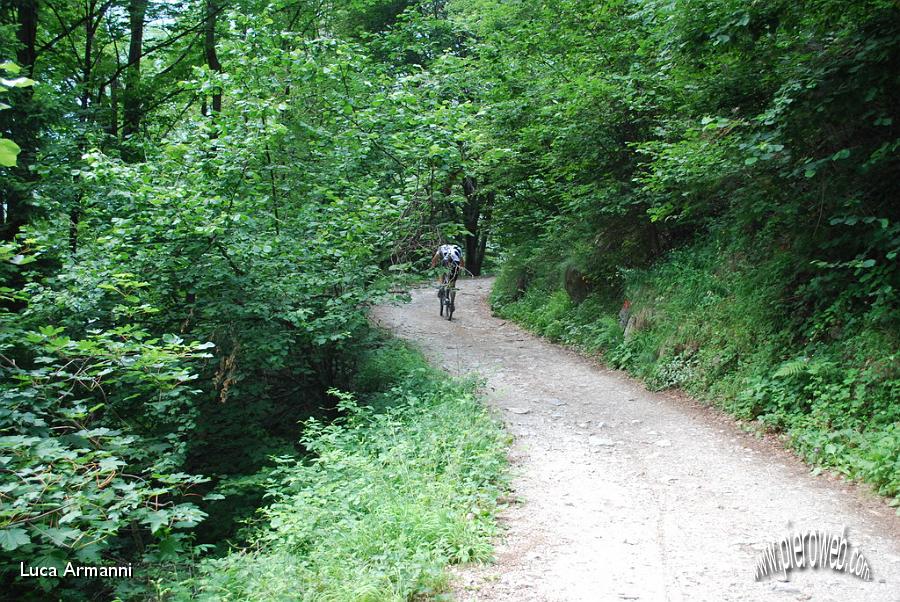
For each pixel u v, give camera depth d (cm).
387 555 479
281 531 578
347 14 2158
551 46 1540
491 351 1423
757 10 748
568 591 449
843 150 722
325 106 1119
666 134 1095
